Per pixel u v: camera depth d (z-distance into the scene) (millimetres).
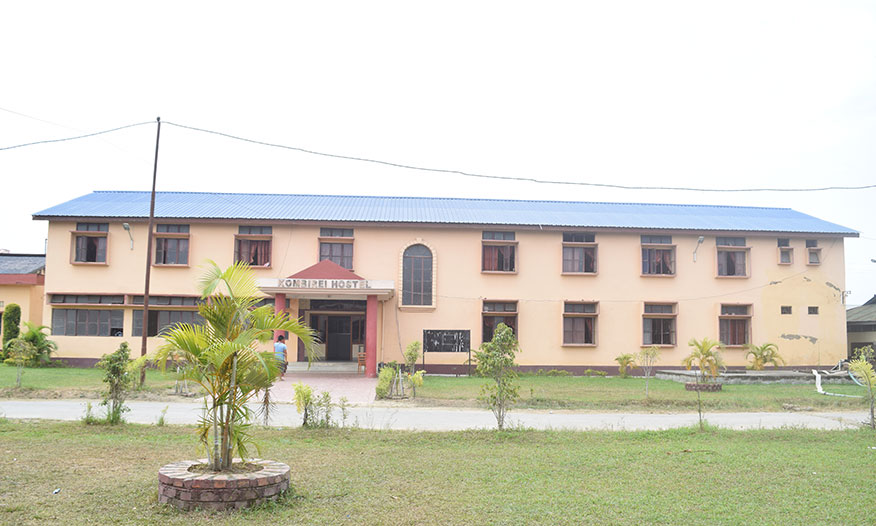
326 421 13758
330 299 30281
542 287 31203
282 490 7434
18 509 6816
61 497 7340
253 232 30266
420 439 12070
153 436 11977
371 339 26531
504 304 31156
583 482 8547
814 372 26609
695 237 32000
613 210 35094
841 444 12055
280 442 11594
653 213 34750
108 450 10367
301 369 28828
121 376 13922
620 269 31656
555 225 31062
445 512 7043
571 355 31062
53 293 29562
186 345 7672
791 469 9453
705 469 9414
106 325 29656
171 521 6512
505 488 8180
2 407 16250
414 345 26016
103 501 7195
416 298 30750
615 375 30859
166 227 30062
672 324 31656
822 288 32469
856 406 19094
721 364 24516
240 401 7824
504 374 13602
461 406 18219
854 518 6961
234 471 7566
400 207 33812
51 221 29891
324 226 30391
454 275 30875
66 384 20984
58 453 10000
